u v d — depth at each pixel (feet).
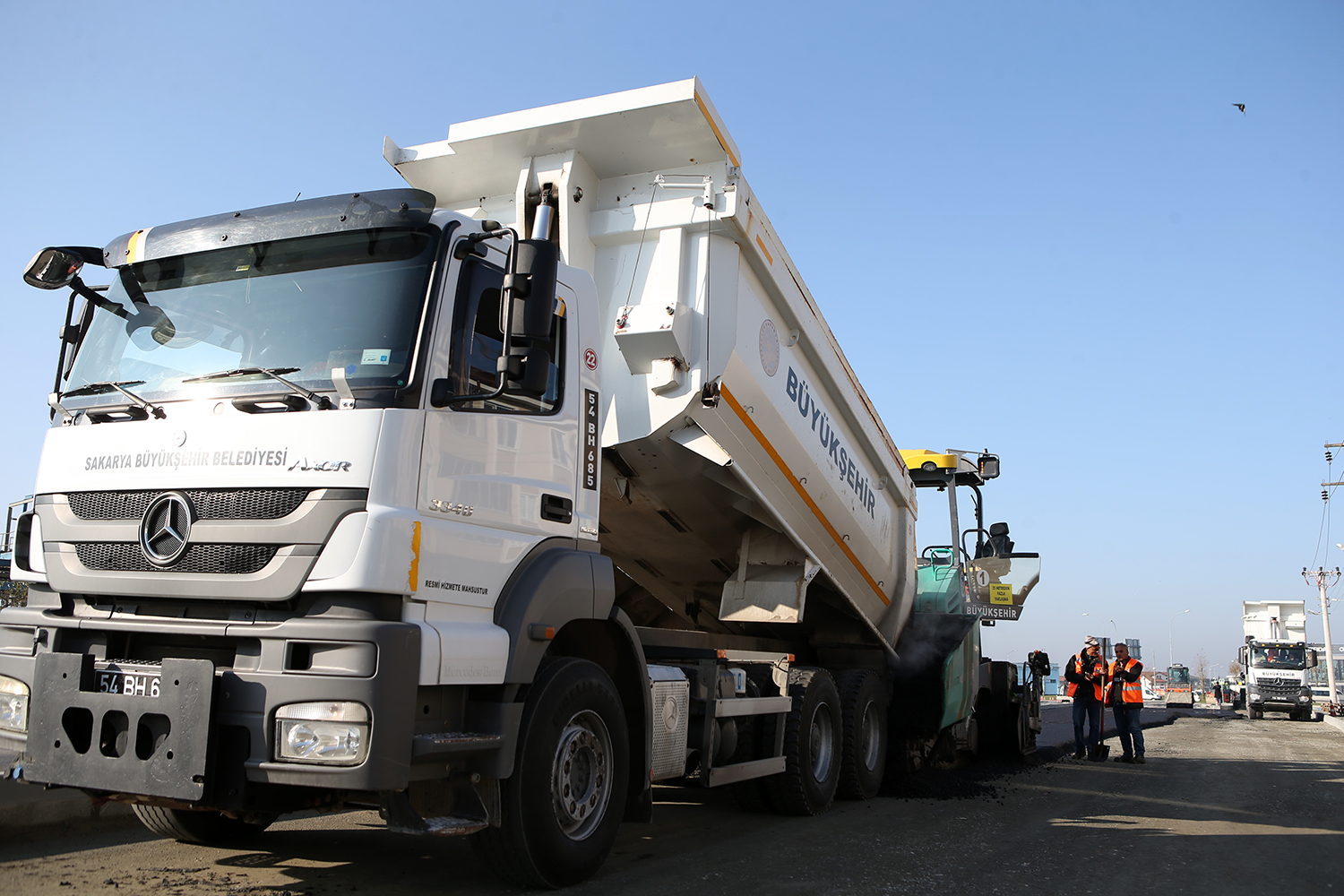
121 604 14.06
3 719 14.34
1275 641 110.93
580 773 16.33
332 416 13.24
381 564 12.62
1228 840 22.86
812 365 26.13
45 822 18.13
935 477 38.55
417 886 15.53
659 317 20.17
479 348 14.79
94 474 14.49
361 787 12.00
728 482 22.80
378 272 14.35
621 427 21.07
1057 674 138.41
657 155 21.27
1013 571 39.09
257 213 15.20
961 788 30.78
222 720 12.67
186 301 15.16
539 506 15.75
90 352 15.67
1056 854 20.43
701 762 20.06
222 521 13.32
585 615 16.10
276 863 16.85
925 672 32.32
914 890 16.71
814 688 25.04
